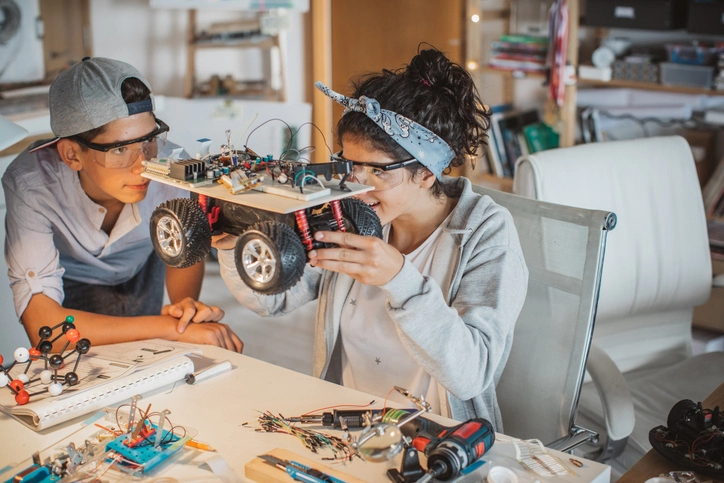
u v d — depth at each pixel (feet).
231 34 13.96
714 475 3.69
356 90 4.79
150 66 14.85
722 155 10.83
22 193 5.73
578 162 6.27
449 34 13.05
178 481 3.60
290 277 3.51
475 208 4.89
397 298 4.00
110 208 6.11
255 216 3.89
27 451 4.00
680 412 4.03
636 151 6.58
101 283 6.82
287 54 14.60
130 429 3.95
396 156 4.40
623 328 6.75
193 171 3.92
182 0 12.57
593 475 3.70
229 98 14.17
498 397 5.44
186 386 4.65
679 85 10.32
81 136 5.15
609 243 6.36
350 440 3.97
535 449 3.96
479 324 4.38
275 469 3.65
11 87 12.34
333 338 5.32
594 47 11.87
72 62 13.55
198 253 3.93
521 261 4.85
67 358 4.94
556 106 11.02
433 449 3.65
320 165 3.83
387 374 5.14
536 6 12.15
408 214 5.02
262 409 4.34
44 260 5.75
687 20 10.46
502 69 11.74
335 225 3.86
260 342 10.75
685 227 6.70
